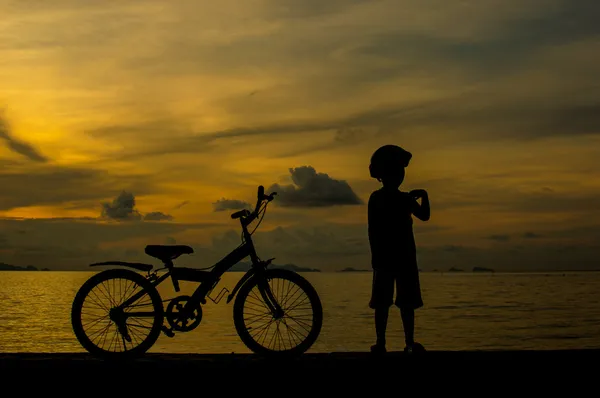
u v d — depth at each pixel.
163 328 5.01
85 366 4.46
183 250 5.10
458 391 4.48
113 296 5.05
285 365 4.49
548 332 55.50
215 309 86.94
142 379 4.45
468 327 60.94
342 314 74.88
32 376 4.45
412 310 4.96
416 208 5.09
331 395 4.46
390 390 4.47
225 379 4.45
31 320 55.97
